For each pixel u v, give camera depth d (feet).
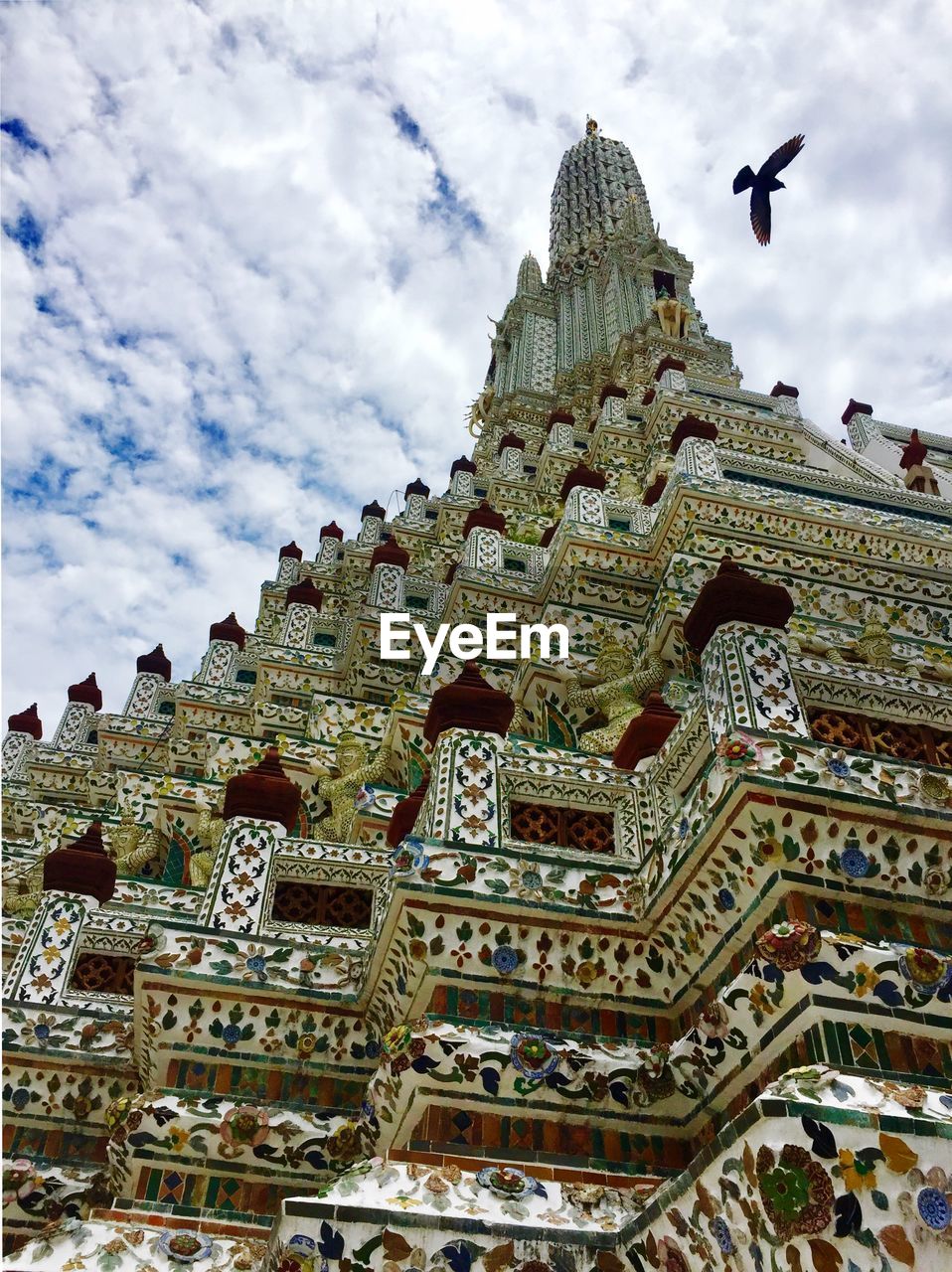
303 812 48.34
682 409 75.05
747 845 20.89
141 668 81.30
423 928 23.41
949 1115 15.10
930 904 20.77
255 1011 26.35
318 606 73.10
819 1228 14.12
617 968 24.13
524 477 93.71
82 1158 28.09
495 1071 21.58
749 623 24.93
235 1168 23.79
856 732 26.21
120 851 48.98
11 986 30.91
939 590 43.91
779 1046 19.31
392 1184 18.85
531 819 26.94
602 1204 19.52
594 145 199.93
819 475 54.24
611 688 39.70
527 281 156.56
